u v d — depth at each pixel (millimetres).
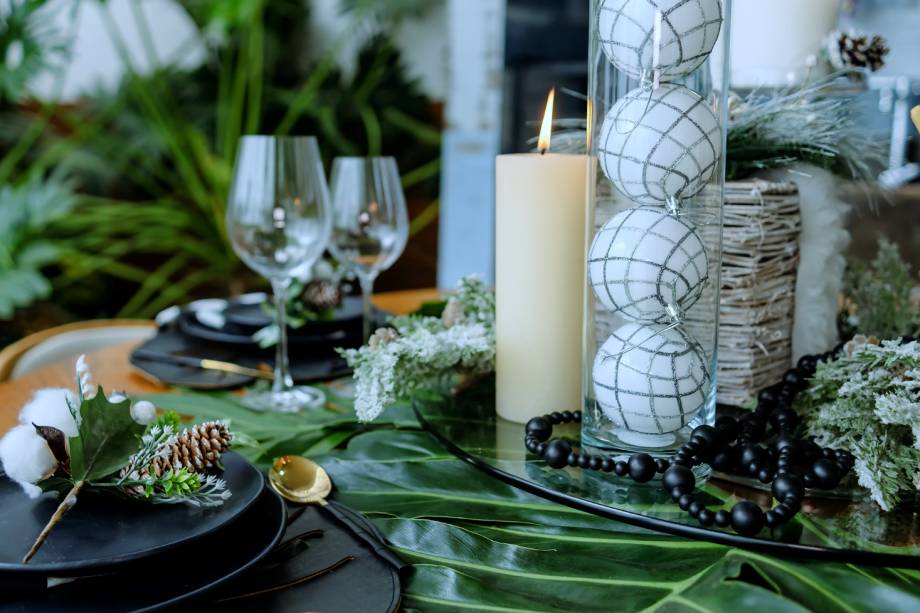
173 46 3072
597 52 533
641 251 499
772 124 672
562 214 614
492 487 547
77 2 2309
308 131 2971
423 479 558
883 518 480
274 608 390
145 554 375
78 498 451
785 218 681
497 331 658
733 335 675
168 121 2738
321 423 677
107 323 1203
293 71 3174
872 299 790
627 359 518
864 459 493
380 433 655
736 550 449
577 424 640
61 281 2629
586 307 553
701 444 511
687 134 492
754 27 706
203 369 854
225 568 399
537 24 2193
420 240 3004
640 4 488
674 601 400
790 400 615
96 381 843
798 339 747
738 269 665
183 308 1053
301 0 3084
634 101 504
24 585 378
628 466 518
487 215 2297
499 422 660
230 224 771
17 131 2592
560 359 637
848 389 518
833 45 682
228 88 2844
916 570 432
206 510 436
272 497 472
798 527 466
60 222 2561
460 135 2338
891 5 1957
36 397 484
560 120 759
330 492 540
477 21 2260
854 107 692
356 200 854
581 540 473
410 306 1156
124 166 2748
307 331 917
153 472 446
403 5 2908
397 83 3008
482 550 456
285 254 761
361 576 423
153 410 522
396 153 3035
